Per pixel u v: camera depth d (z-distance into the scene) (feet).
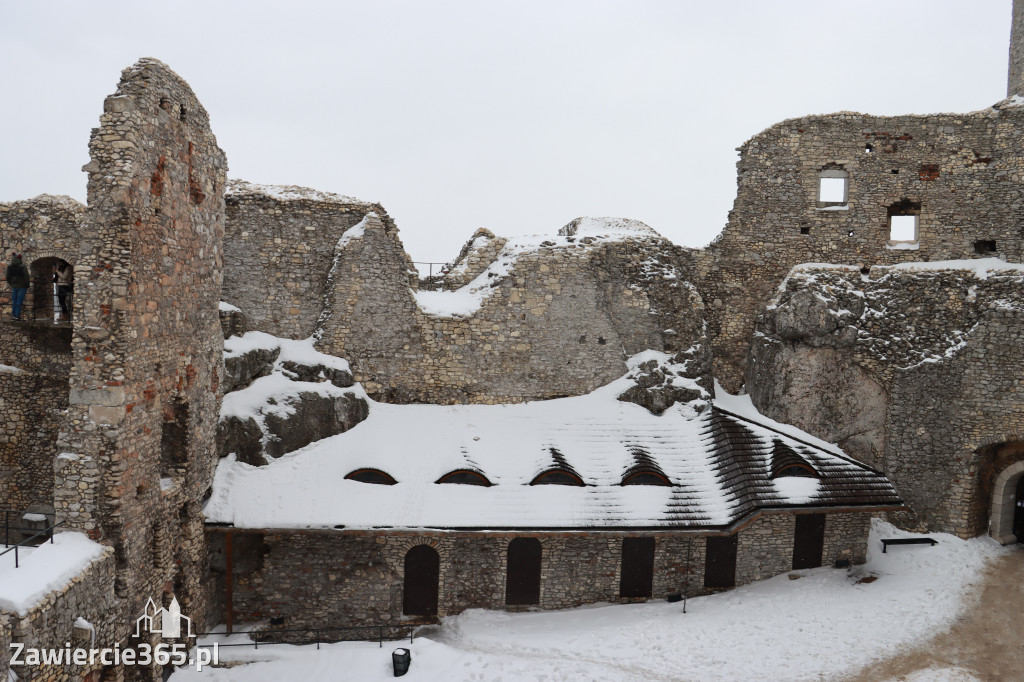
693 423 73.10
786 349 79.56
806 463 68.33
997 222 79.61
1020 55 83.25
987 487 75.05
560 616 63.46
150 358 50.57
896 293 77.82
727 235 85.51
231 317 68.69
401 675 52.42
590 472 66.95
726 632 58.13
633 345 76.33
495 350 73.72
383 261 72.69
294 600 63.10
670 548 66.23
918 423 74.79
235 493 61.36
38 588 39.73
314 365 69.72
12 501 60.64
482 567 64.69
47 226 60.70
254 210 72.23
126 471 47.65
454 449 67.87
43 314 62.95
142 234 48.91
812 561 69.00
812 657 53.57
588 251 75.61
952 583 65.00
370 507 61.93
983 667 51.85
